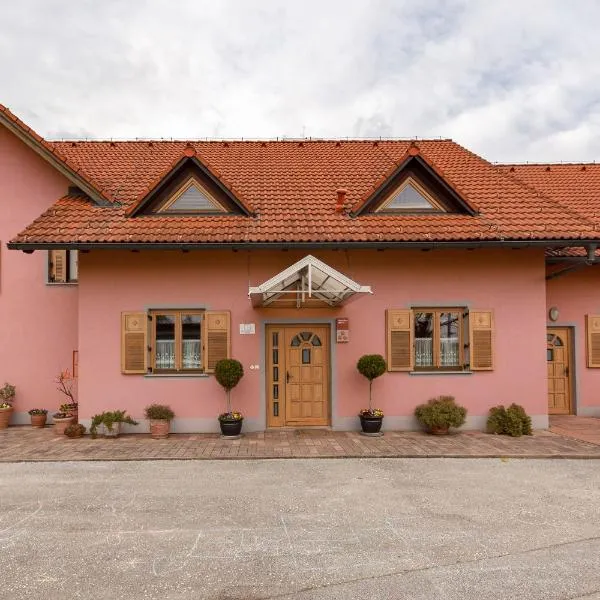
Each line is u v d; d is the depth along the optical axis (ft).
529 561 16.85
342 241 34.65
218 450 31.45
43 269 40.86
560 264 42.24
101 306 36.52
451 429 36.60
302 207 39.78
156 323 37.47
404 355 37.35
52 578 15.79
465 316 37.88
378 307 37.58
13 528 19.71
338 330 37.22
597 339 42.55
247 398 36.91
